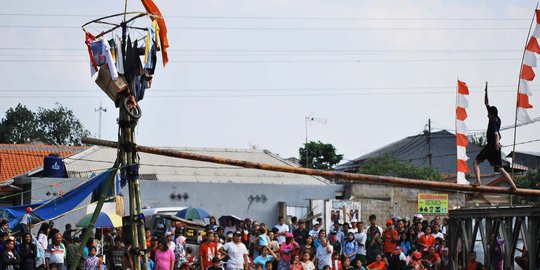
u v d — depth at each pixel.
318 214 30.48
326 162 54.12
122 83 14.85
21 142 61.62
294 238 23.89
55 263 20.19
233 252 21.77
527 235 17.45
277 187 33.19
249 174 36.25
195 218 25.73
